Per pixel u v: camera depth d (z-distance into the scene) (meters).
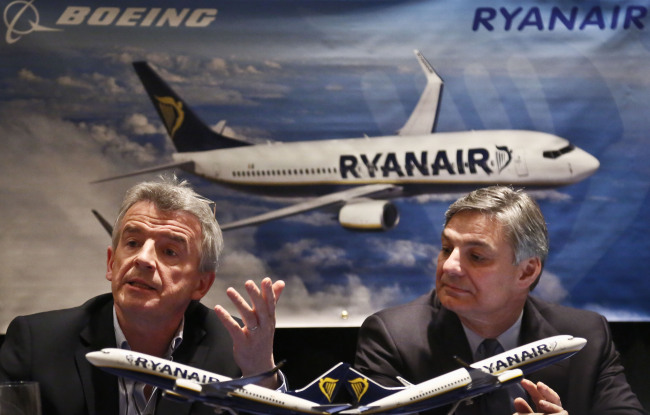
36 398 1.75
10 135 4.01
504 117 4.14
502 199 2.35
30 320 2.38
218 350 2.39
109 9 4.08
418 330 2.57
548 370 2.46
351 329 4.21
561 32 4.16
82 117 4.05
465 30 4.16
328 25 4.15
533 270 2.37
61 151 4.04
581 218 4.12
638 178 4.13
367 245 4.13
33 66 4.04
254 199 4.14
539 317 2.56
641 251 4.12
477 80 4.15
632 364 4.18
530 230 2.32
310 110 4.14
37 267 3.99
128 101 4.09
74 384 2.22
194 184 4.12
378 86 4.15
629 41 4.17
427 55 4.15
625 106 4.14
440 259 2.39
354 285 4.11
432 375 2.47
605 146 4.14
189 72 4.12
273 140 4.14
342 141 4.15
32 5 4.05
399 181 4.15
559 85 4.15
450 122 4.15
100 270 4.03
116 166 4.07
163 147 4.11
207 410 2.20
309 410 1.76
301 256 4.12
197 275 2.21
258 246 4.12
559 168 4.12
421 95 4.15
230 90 4.13
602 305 4.11
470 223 2.32
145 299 2.10
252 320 1.94
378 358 2.54
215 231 2.27
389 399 1.81
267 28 4.14
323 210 4.14
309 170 4.14
